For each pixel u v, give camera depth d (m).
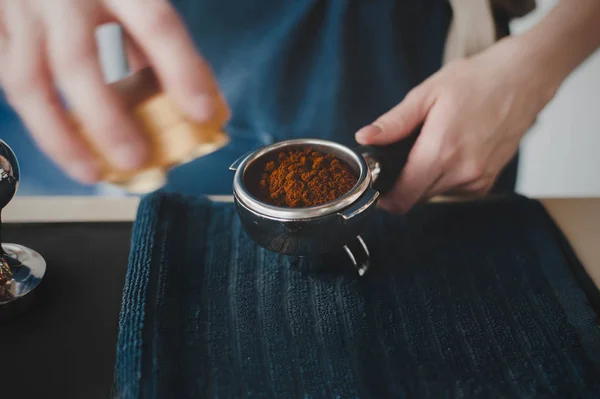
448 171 0.53
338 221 0.36
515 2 0.58
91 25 0.57
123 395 0.33
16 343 0.37
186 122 0.62
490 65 0.56
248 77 0.60
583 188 0.70
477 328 0.37
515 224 0.45
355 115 0.62
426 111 0.52
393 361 0.36
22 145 0.62
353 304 0.38
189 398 0.34
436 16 0.58
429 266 0.41
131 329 0.35
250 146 0.63
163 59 0.58
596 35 0.57
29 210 0.46
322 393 0.34
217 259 0.41
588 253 0.43
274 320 0.38
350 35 0.58
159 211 0.43
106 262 0.42
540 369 0.35
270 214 0.35
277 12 0.57
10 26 0.56
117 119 0.61
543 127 0.67
